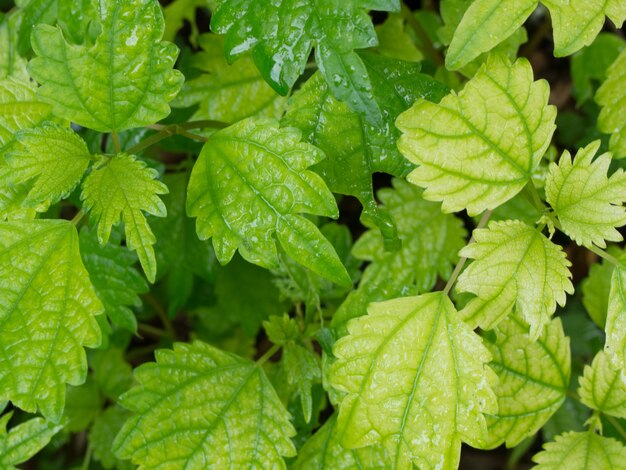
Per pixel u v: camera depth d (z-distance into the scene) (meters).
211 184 0.54
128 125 0.55
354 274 0.66
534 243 0.53
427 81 0.57
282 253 0.62
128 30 0.53
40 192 0.54
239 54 0.54
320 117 0.57
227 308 0.72
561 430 0.69
